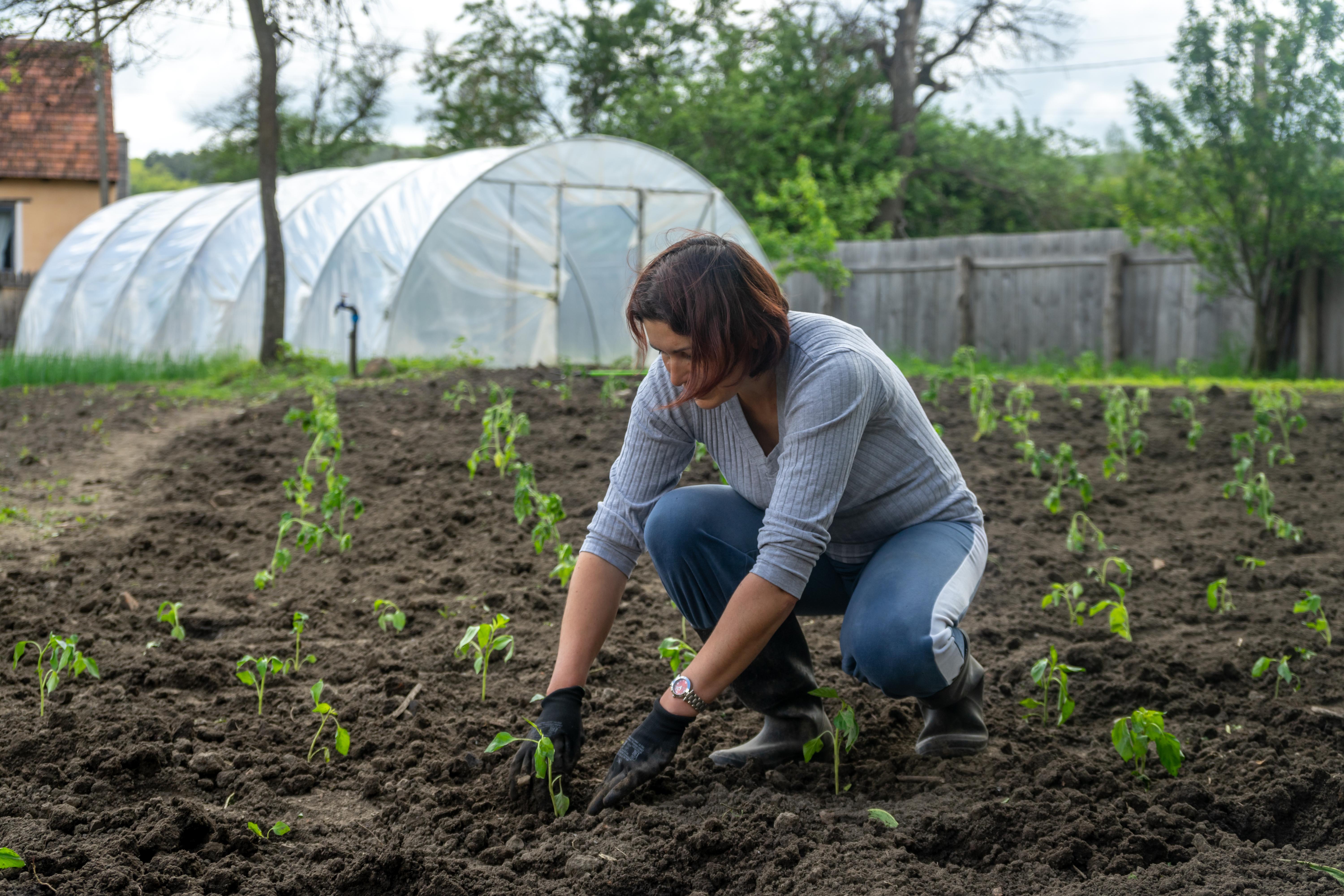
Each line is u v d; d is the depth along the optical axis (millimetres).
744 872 2049
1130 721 2363
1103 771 2389
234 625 3561
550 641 3408
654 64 26328
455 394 8094
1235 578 4016
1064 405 7801
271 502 5316
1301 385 9820
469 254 11938
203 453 6469
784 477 2086
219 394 9367
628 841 2129
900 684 2191
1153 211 12336
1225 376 11562
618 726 2744
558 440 6473
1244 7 10820
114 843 2039
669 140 22062
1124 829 2127
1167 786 2338
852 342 2129
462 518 4887
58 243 19594
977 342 14641
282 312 11297
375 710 2836
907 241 15180
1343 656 3162
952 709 2508
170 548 4512
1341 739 2605
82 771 2373
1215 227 11750
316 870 2047
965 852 2117
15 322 17750
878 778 2414
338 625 3572
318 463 5031
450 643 3348
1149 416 7371
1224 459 6043
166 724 2648
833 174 20844
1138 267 13117
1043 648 3320
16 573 4020
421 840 2186
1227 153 11148
